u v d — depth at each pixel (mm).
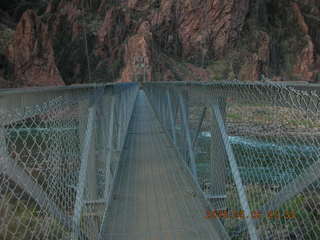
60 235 1800
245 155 2023
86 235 2330
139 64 63844
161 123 9250
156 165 5383
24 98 1379
